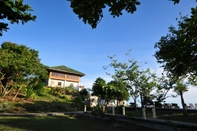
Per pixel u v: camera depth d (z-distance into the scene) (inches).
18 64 817.5
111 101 989.8
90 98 1119.6
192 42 237.5
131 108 787.4
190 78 523.2
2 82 904.9
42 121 488.4
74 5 152.6
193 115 534.3
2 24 126.2
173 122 350.9
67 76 1596.9
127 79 587.2
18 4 123.1
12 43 906.1
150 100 554.6
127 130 407.2
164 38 466.9
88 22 161.6
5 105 730.2
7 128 354.6
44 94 1127.6
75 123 485.4
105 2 153.4
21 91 963.3
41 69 1008.2
